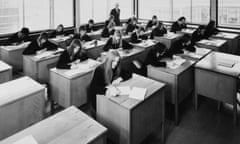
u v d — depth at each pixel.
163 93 2.25
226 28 6.35
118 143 1.98
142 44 4.47
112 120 1.98
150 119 2.11
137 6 8.59
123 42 4.15
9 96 2.12
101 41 4.98
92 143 1.42
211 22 5.77
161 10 7.93
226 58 3.28
